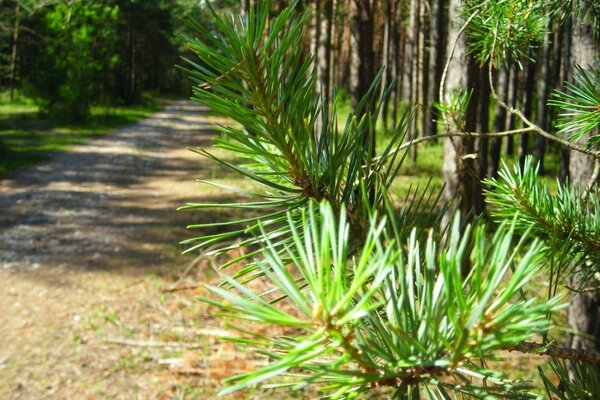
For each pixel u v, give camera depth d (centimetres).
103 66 2853
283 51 72
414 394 52
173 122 2909
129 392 515
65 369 551
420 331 55
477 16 151
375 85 81
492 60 147
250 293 50
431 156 1524
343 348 51
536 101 1989
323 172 84
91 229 986
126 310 675
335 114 85
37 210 1093
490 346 46
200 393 511
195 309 678
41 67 2550
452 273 45
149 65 5806
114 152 1802
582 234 116
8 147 1711
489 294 44
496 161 1355
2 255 837
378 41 2680
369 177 81
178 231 973
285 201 82
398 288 65
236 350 570
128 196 1239
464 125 147
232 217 1018
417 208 78
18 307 672
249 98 75
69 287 736
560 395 75
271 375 43
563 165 1018
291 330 452
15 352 575
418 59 1870
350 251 76
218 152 1838
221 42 70
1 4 704
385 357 52
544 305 45
